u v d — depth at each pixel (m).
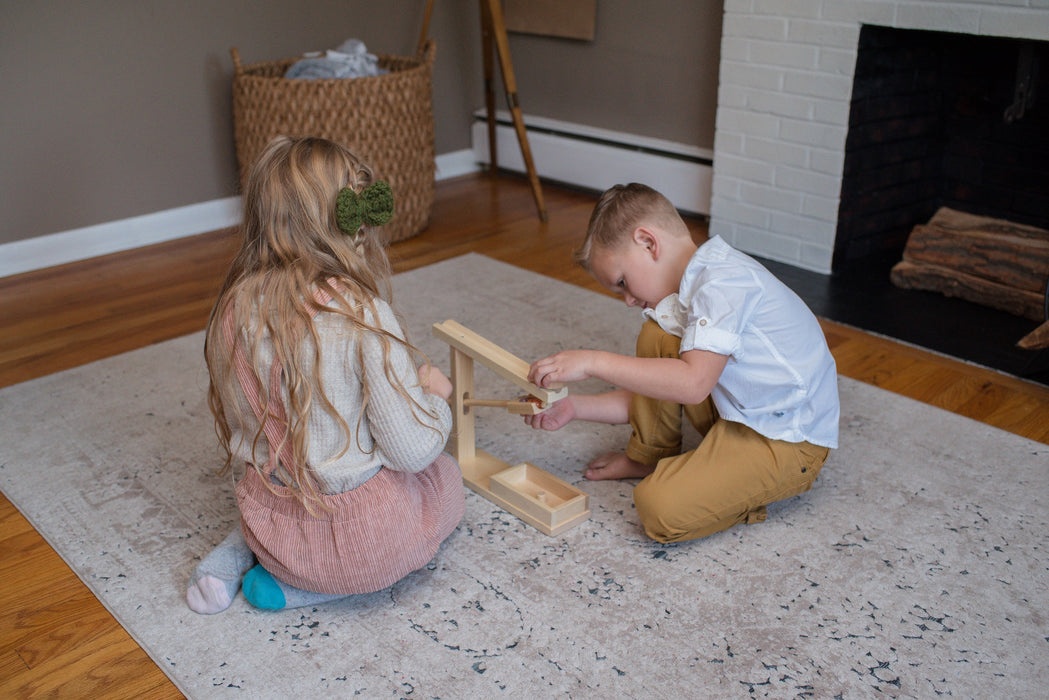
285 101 2.58
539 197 3.01
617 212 1.40
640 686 1.15
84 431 1.77
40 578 1.38
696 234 2.92
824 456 1.47
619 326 2.19
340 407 1.17
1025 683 1.15
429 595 1.32
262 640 1.24
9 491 1.58
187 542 1.45
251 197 1.20
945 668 1.17
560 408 1.56
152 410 1.85
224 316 1.19
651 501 1.37
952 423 1.76
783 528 1.46
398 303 2.32
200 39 2.84
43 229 2.69
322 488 1.22
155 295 2.49
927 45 2.50
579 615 1.27
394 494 1.25
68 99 2.63
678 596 1.31
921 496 1.54
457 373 1.54
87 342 2.20
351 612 1.29
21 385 1.97
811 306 2.34
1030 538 1.43
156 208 2.90
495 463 1.62
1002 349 2.08
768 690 1.14
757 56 2.53
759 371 1.37
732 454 1.40
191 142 2.91
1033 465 1.62
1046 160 2.45
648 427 1.52
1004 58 2.44
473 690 1.15
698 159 2.99
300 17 3.04
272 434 1.20
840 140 2.41
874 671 1.17
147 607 1.31
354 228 1.19
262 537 1.25
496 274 2.53
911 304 2.34
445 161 3.59
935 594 1.31
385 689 1.15
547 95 3.43
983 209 2.64
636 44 3.07
